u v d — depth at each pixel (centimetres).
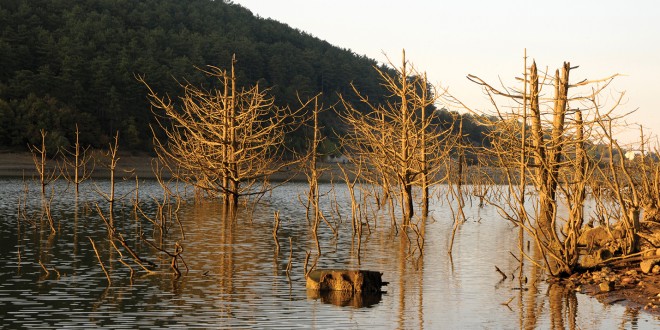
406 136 3775
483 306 1712
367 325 1532
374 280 1905
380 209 4944
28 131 11844
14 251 2594
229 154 4494
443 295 1847
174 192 6669
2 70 14775
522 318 1591
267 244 2880
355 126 4153
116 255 2519
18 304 1708
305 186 8950
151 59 15462
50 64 15625
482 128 10544
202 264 2334
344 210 4909
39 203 4891
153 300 1762
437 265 2356
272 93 16312
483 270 2247
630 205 2162
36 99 12788
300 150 12912
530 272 2202
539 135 2495
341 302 1758
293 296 1822
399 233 3353
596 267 2080
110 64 15212
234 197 4469
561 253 2200
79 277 2075
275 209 4881
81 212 4275
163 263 2347
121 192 6431
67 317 1584
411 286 1973
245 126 4450
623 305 1689
